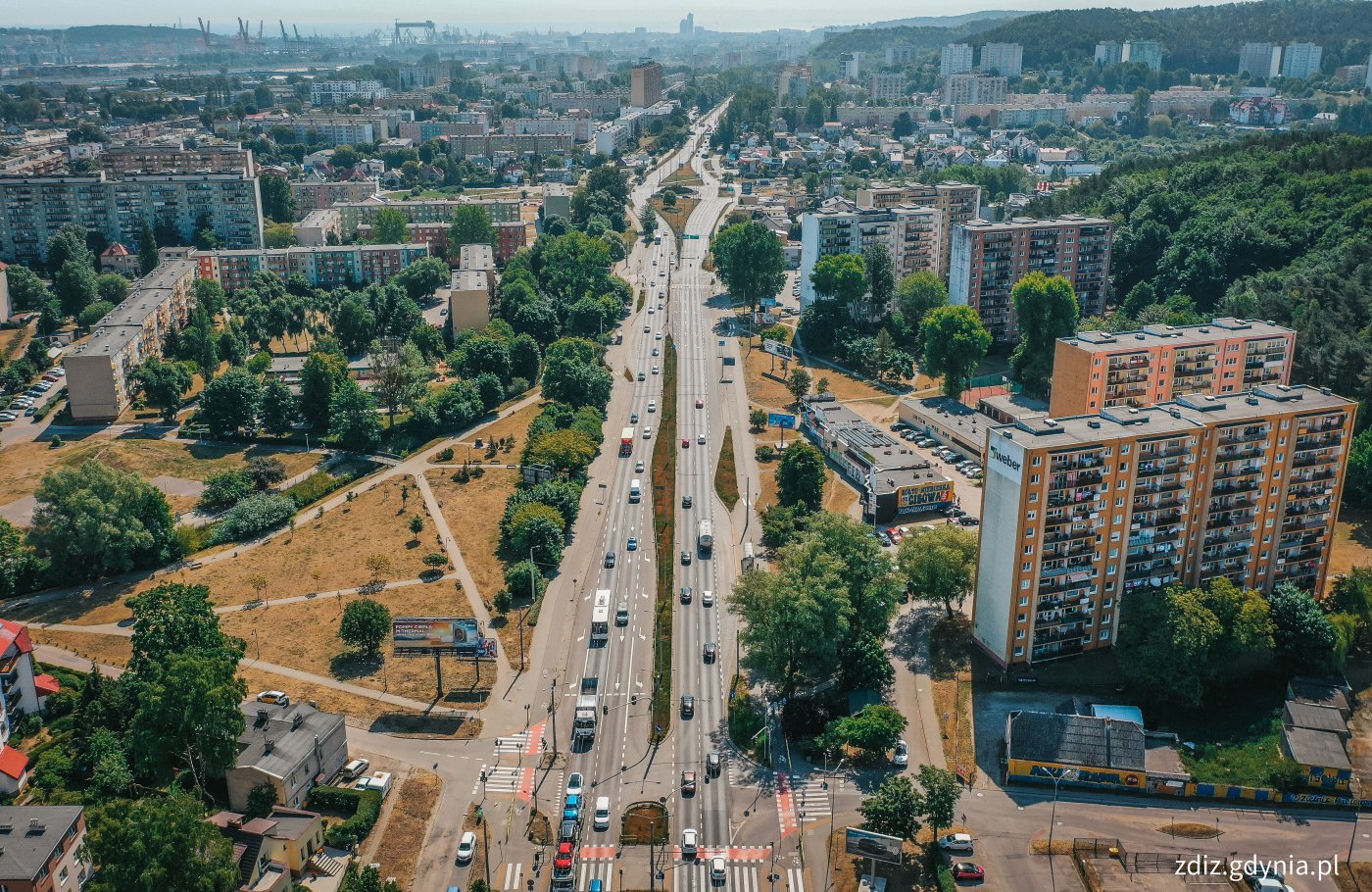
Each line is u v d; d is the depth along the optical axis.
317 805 194.88
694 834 186.38
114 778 195.62
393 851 184.88
